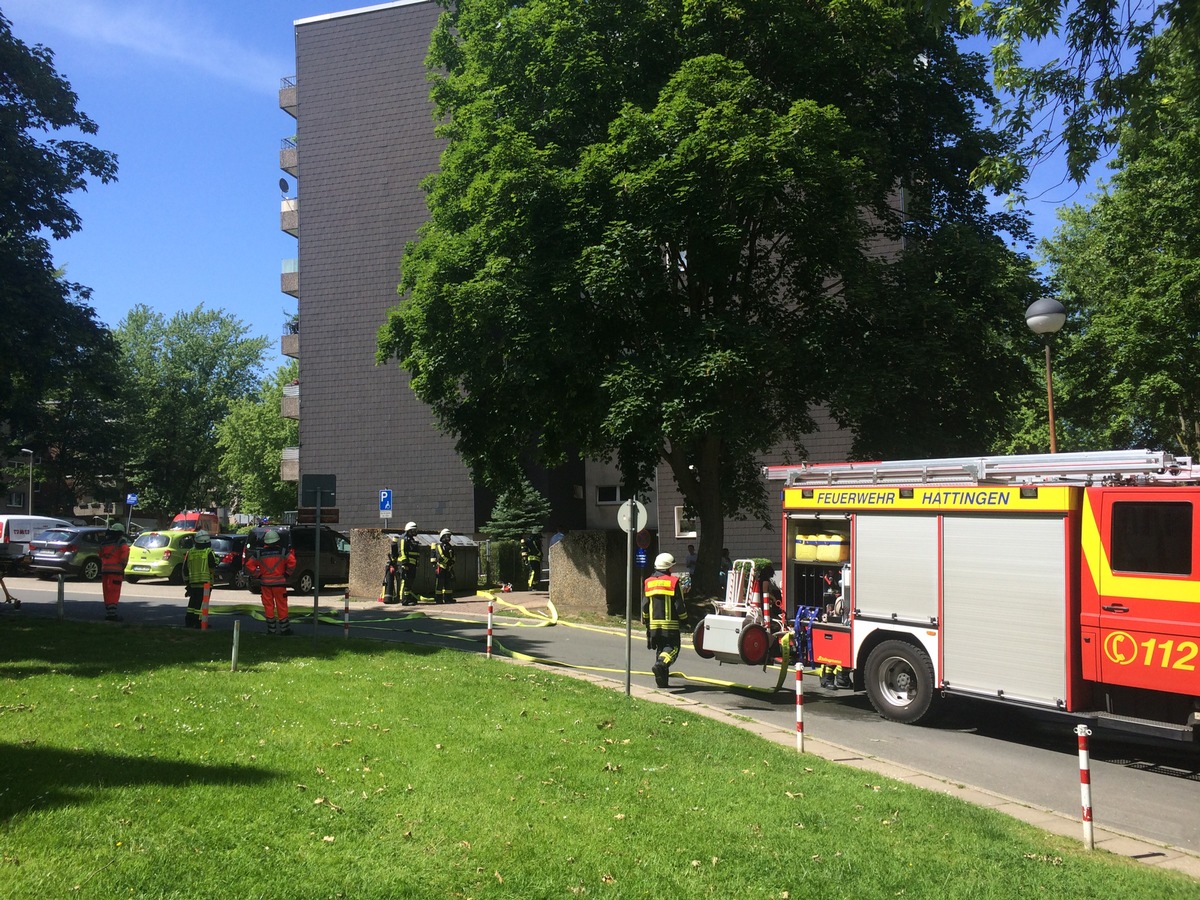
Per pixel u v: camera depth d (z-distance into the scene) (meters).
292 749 7.25
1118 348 27.66
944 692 10.29
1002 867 5.50
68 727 7.54
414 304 19.23
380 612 20.81
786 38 17.70
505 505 33.47
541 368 18.17
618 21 18.50
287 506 61.41
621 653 15.38
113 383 20.84
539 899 4.61
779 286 21.86
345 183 38.69
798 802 6.62
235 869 4.66
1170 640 8.59
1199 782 8.66
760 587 12.78
